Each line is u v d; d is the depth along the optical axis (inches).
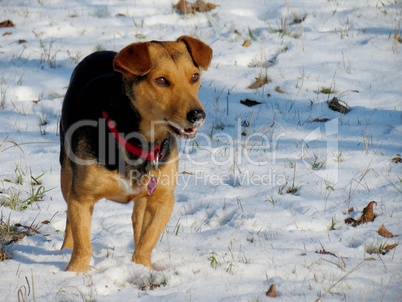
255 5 784.9
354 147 502.9
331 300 295.7
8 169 467.8
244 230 382.9
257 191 443.2
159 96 321.1
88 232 327.9
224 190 443.8
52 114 564.7
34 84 608.7
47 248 365.7
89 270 325.4
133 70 316.5
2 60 652.1
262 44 683.4
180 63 324.8
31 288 303.3
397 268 333.4
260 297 297.7
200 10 770.2
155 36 708.0
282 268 329.7
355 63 641.6
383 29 704.4
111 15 770.8
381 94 586.6
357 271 329.4
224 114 562.6
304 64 644.1
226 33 714.2
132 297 297.3
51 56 665.0
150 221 339.3
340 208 411.5
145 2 804.6
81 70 381.4
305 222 394.3
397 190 430.0
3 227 373.4
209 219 408.2
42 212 410.6
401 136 517.0
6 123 541.3
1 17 754.2
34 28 729.0
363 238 372.2
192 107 316.8
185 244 369.4
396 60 645.9
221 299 296.0
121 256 344.8
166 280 317.1
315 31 711.1
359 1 775.7
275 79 618.5
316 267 331.0
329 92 593.3
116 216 407.8
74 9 788.0
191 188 450.9
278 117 556.1
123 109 327.0
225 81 616.7
